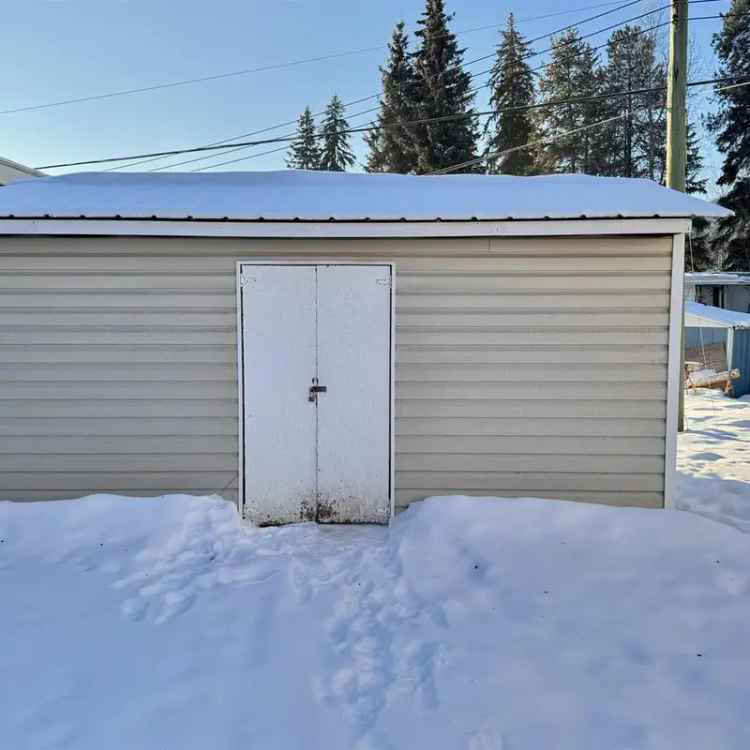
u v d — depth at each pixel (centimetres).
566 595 385
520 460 519
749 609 365
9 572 412
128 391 522
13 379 520
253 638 335
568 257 505
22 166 845
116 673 300
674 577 404
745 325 1448
